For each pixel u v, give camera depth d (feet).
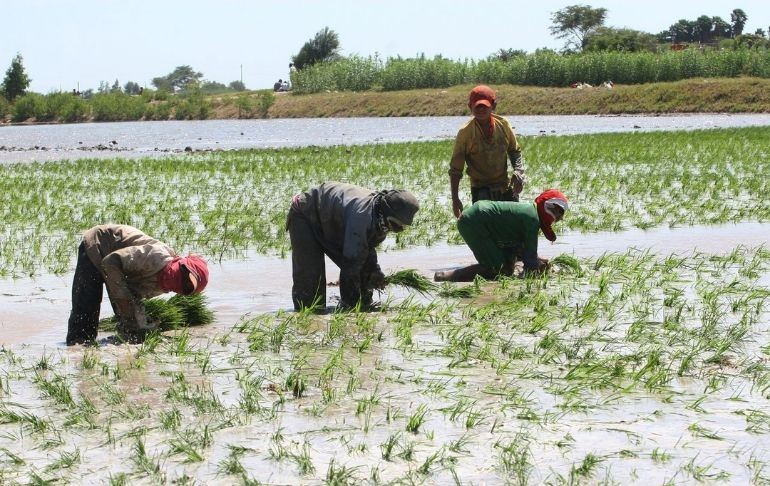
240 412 24.00
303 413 23.90
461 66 317.01
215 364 28.63
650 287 39.06
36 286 41.68
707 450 21.30
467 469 20.30
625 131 167.53
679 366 27.71
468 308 35.35
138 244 31.71
